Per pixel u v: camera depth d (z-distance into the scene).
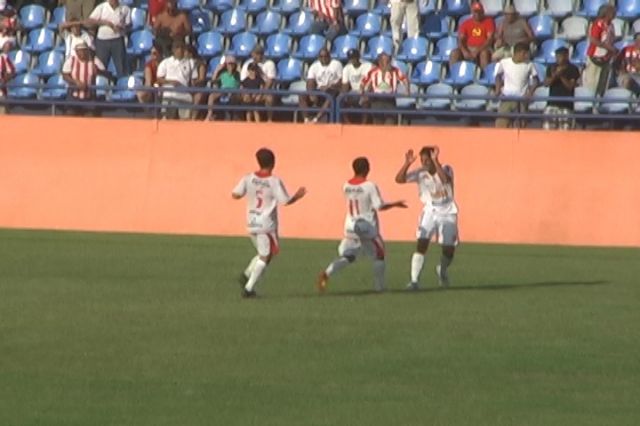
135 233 124.69
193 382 64.81
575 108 128.50
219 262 104.25
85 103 127.00
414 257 91.00
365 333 75.56
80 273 97.06
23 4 152.88
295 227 123.94
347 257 88.31
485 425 58.31
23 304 83.38
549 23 140.88
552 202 121.81
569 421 59.06
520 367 68.44
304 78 141.25
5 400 61.47
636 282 96.19
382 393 63.19
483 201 122.44
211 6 147.50
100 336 74.12
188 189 125.88
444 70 139.62
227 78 134.50
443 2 143.12
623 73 131.88
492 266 105.00
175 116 130.88
